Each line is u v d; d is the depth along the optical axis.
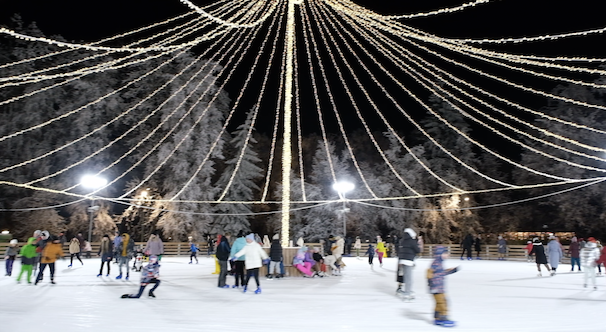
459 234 33.38
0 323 6.99
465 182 33.84
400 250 9.71
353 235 34.06
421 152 34.47
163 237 32.25
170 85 31.56
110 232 29.55
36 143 27.58
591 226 28.14
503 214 33.59
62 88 28.39
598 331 6.68
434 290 7.00
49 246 12.25
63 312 7.96
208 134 31.97
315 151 39.34
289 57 14.74
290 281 13.01
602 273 16.39
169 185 30.67
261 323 7.06
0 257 22.45
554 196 29.00
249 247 10.56
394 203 33.34
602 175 26.98
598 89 27.50
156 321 7.18
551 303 9.29
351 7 12.60
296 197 33.84
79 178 28.66
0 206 26.69
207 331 6.50
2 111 27.25
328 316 7.63
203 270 17.25
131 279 13.39
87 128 28.92
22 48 27.12
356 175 35.09
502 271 17.25
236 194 32.84
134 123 31.55
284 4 14.98
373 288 11.36
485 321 7.35
